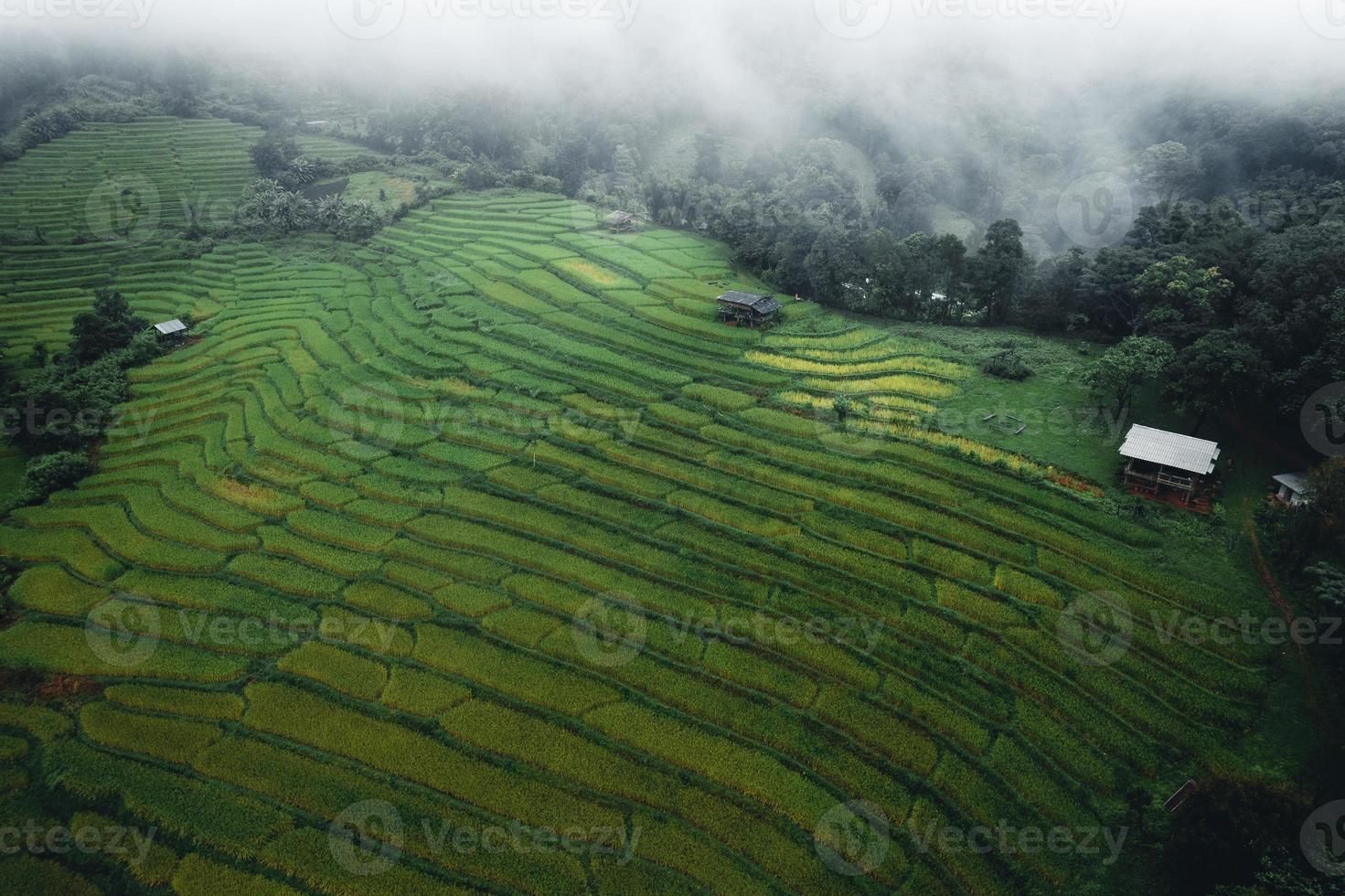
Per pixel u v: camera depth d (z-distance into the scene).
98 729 43.47
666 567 52.88
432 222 122.75
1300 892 30.42
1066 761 39.66
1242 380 57.41
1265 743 39.28
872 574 51.28
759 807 38.78
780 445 64.19
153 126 150.00
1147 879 34.81
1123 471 58.00
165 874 36.53
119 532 59.34
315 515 59.72
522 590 51.72
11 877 36.53
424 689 45.25
